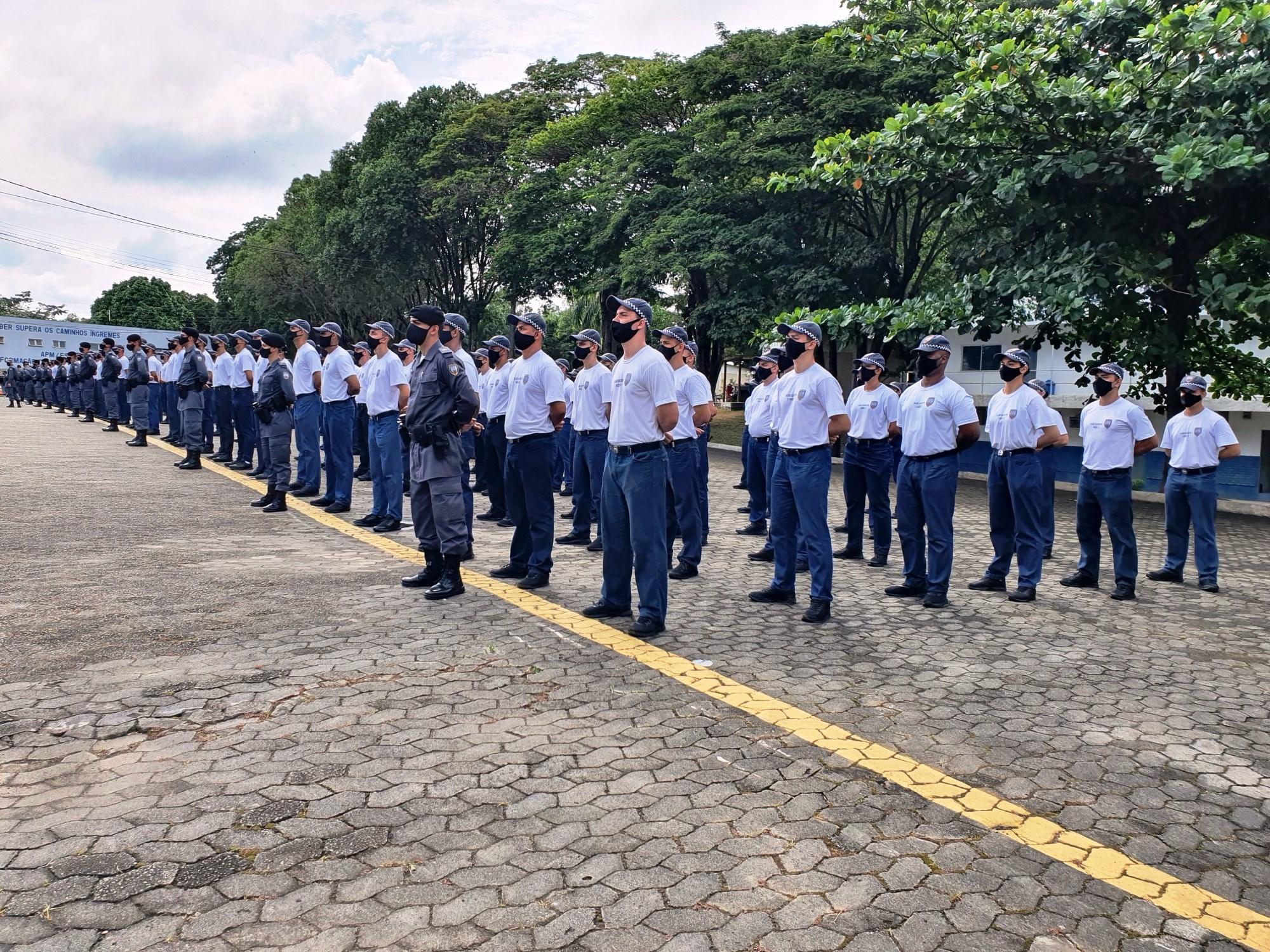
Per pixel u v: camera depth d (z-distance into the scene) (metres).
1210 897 2.69
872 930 2.45
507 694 4.18
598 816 3.03
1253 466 22.00
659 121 25.48
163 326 61.53
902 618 6.19
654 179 23.30
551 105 29.12
